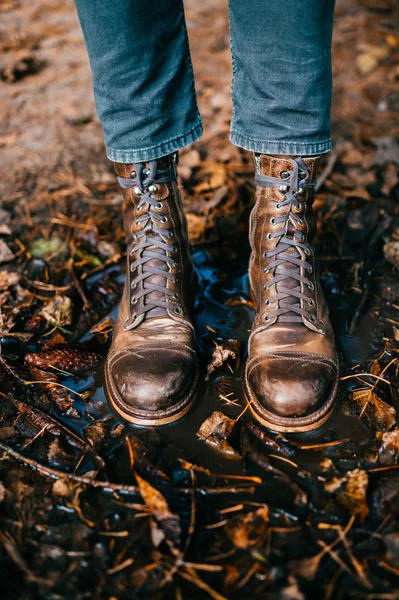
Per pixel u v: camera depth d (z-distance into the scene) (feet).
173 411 4.25
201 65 9.18
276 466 4.03
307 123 4.09
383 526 3.66
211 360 4.80
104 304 5.51
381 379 4.63
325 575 3.45
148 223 4.62
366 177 6.88
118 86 4.01
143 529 3.71
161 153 4.33
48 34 10.11
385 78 8.77
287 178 4.37
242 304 5.41
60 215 6.55
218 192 6.68
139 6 3.70
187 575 3.46
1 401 4.59
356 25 10.11
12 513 3.82
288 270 4.54
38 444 4.26
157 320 4.59
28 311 5.41
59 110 8.24
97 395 4.62
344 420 4.33
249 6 3.69
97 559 3.56
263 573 3.46
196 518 3.75
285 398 4.08
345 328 5.14
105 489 3.94
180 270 4.76
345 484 3.87
